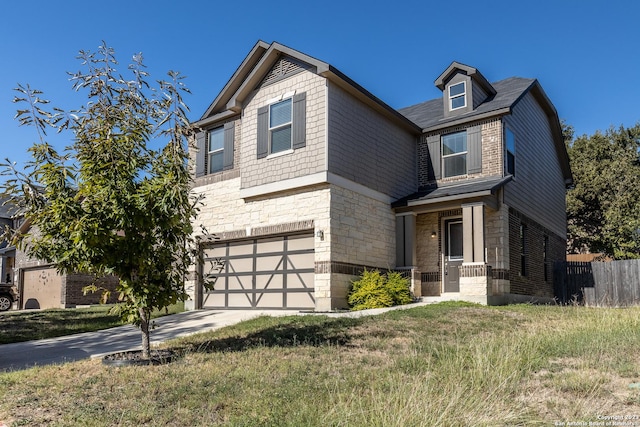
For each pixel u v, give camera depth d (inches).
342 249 539.8
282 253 579.5
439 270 631.8
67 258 285.4
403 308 481.4
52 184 283.0
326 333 359.3
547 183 794.8
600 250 1090.1
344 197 551.5
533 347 295.1
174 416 193.3
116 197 277.9
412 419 171.8
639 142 1219.9
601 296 748.6
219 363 276.5
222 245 639.8
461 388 206.4
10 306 944.3
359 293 521.3
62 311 645.3
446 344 318.7
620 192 1089.4
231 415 191.8
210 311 582.6
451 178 657.0
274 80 599.2
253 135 610.2
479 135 634.8
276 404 202.7
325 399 208.1
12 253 1163.9
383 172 617.9
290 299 564.4
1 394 226.1
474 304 516.4
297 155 559.2
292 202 564.4
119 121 296.8
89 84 290.2
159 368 267.4
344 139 560.1
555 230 818.8
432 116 727.1
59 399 217.3
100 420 189.0
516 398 209.3
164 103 301.9
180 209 310.7
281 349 310.3
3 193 280.5
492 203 577.6
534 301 679.7
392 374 244.8
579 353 285.0
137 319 291.3
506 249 591.5
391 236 618.5
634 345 297.7
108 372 262.7
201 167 682.2
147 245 292.2
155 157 308.7
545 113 805.9
